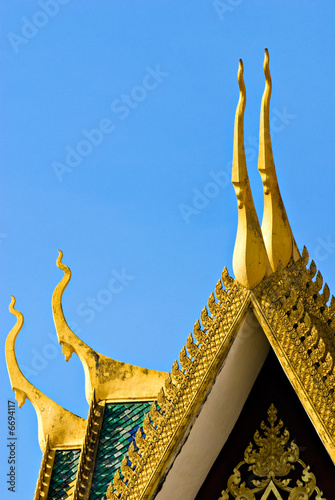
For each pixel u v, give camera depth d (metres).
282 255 17.28
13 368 20.78
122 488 17.36
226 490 17.78
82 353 20.56
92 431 19.67
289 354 16.89
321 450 17.55
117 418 19.94
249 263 17.05
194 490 17.88
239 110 17.23
